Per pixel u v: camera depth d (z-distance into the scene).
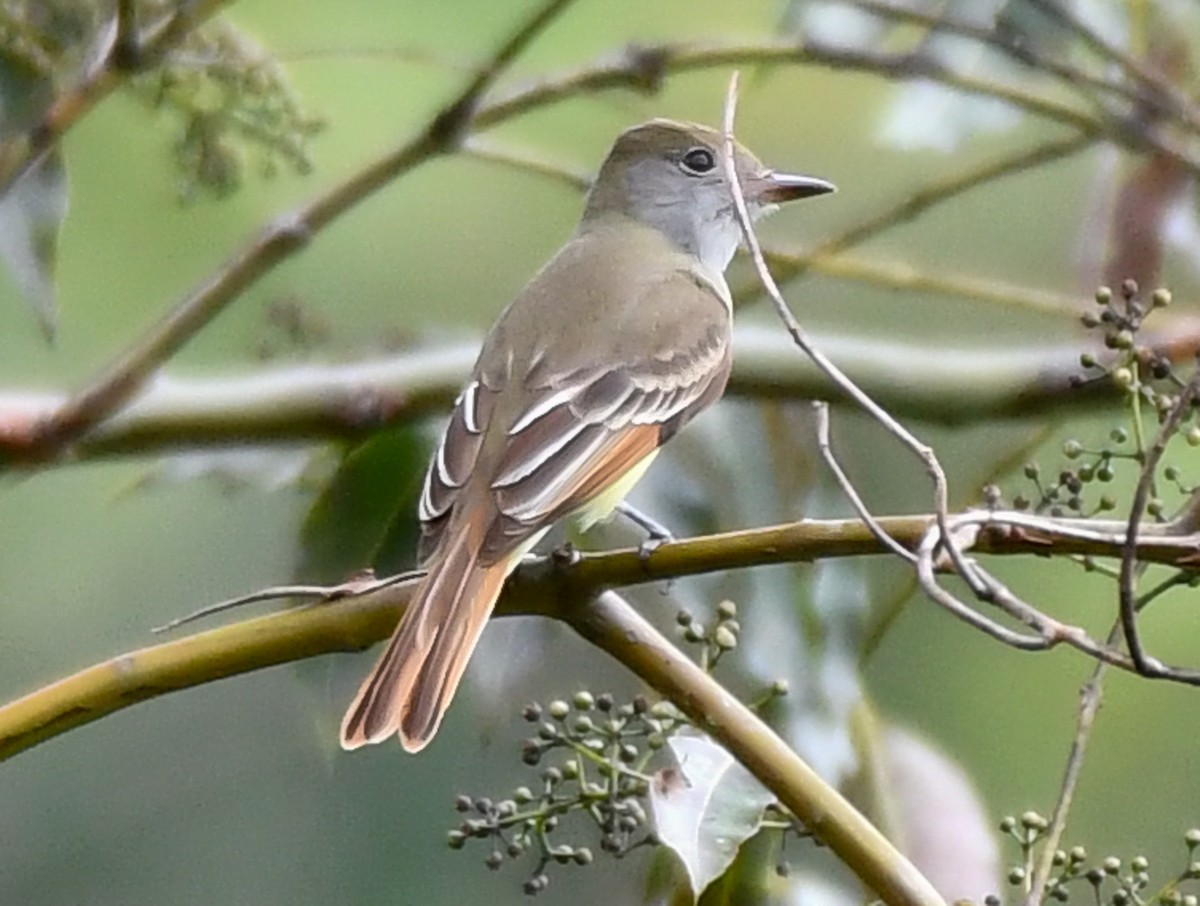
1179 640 11.75
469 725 11.19
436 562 7.58
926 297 11.80
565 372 8.99
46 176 8.10
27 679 11.40
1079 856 7.00
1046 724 11.56
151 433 8.60
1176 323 9.46
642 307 9.38
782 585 9.04
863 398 6.18
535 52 12.07
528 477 8.51
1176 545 6.48
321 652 7.20
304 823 11.59
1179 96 9.07
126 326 11.49
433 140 8.19
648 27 12.23
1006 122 9.43
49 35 8.53
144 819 11.75
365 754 11.37
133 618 11.63
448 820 11.26
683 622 7.40
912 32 10.38
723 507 9.54
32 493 11.65
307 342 9.43
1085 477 7.03
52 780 11.81
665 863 8.33
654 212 10.54
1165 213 9.79
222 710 11.86
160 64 8.14
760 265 6.41
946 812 8.84
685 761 7.23
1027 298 9.98
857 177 12.30
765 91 12.45
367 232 12.07
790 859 8.54
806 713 8.92
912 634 11.48
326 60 11.90
